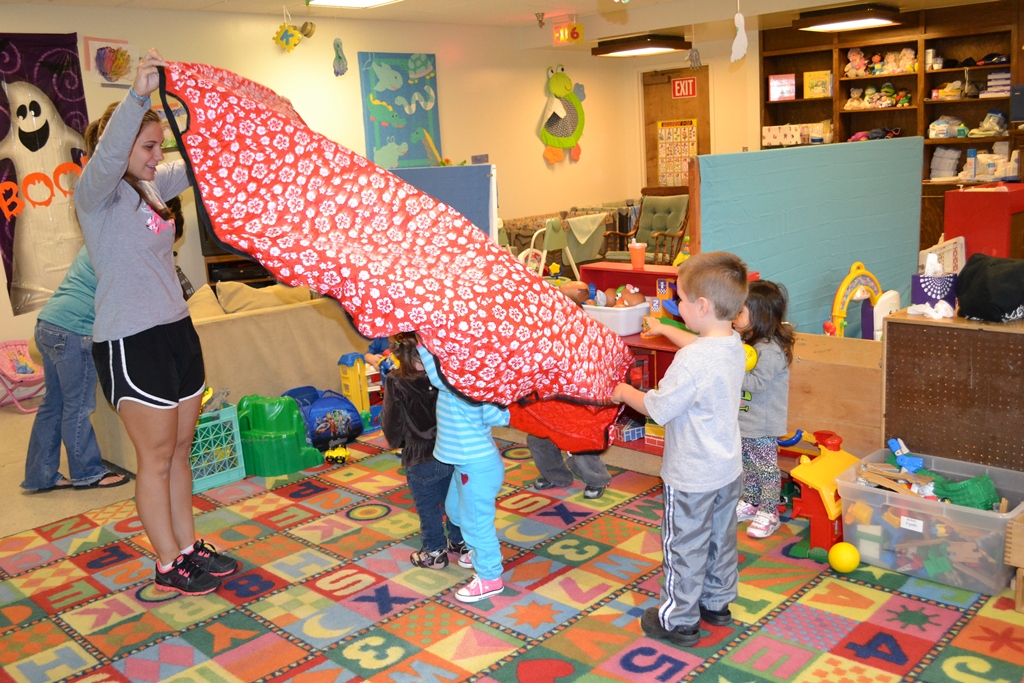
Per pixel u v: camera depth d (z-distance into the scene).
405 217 2.53
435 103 9.20
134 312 2.81
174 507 3.09
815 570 2.94
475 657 2.54
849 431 3.39
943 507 2.73
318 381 4.82
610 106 11.27
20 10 6.27
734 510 2.55
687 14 8.58
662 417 2.38
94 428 4.61
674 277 3.95
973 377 3.00
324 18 8.14
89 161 2.65
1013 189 4.11
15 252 6.38
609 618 2.71
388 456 4.43
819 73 9.16
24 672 2.60
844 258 4.56
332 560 3.24
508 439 4.52
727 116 10.42
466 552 3.20
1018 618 2.57
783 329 3.11
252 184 2.40
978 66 8.03
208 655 2.64
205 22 7.33
